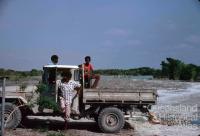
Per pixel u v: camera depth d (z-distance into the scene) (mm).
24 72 19516
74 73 14992
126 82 48188
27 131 14156
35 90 14703
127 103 14867
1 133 11531
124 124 15953
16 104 14555
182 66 81000
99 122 14703
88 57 15516
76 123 16594
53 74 14859
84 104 14852
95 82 15695
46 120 16781
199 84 57906
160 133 15164
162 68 83750
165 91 40219
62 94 14586
